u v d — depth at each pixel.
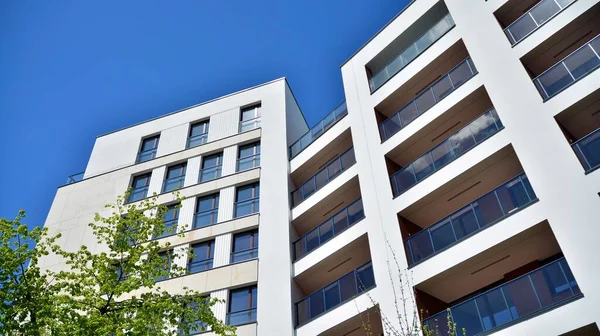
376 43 25.62
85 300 14.62
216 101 31.25
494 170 17.48
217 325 15.88
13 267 14.08
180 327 15.57
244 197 25.77
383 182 20.44
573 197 14.23
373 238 19.19
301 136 30.09
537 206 14.91
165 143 30.34
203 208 26.11
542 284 13.65
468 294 17.55
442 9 23.50
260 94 30.41
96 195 28.88
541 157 15.58
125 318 14.01
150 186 28.16
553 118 15.97
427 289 17.14
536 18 18.83
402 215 19.23
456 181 17.94
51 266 25.95
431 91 21.14
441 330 15.01
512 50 18.67
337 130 24.75
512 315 13.73
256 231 24.09
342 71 26.55
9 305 13.38
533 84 17.19
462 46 21.12
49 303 13.77
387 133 22.06
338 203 23.02
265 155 27.06
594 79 15.66
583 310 12.59
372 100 23.73
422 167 19.44
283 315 20.33
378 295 17.77
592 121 16.11
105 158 31.11
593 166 14.38
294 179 26.12
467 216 16.75
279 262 22.19
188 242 24.59
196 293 16.92
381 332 18.53
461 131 18.77
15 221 15.33
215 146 28.62
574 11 17.62
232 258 23.31
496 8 20.28
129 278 15.14
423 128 20.27
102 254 15.89
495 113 17.89
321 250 21.28
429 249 17.28
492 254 15.77
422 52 22.52
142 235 16.86
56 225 27.95
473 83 19.25
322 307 19.84
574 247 13.52
